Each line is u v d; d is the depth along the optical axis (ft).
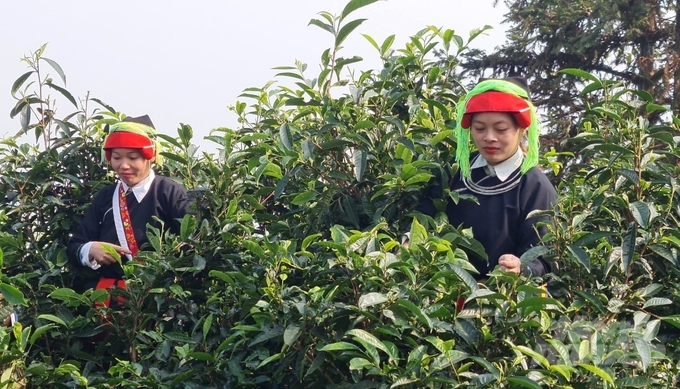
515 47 49.96
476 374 11.71
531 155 14.69
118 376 14.28
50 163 18.74
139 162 17.81
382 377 12.12
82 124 19.22
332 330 12.64
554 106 48.75
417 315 11.95
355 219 15.83
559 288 13.66
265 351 13.65
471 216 14.93
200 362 14.52
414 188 15.14
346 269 12.66
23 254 17.49
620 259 13.60
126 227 17.81
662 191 14.46
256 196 17.25
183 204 17.67
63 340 16.11
